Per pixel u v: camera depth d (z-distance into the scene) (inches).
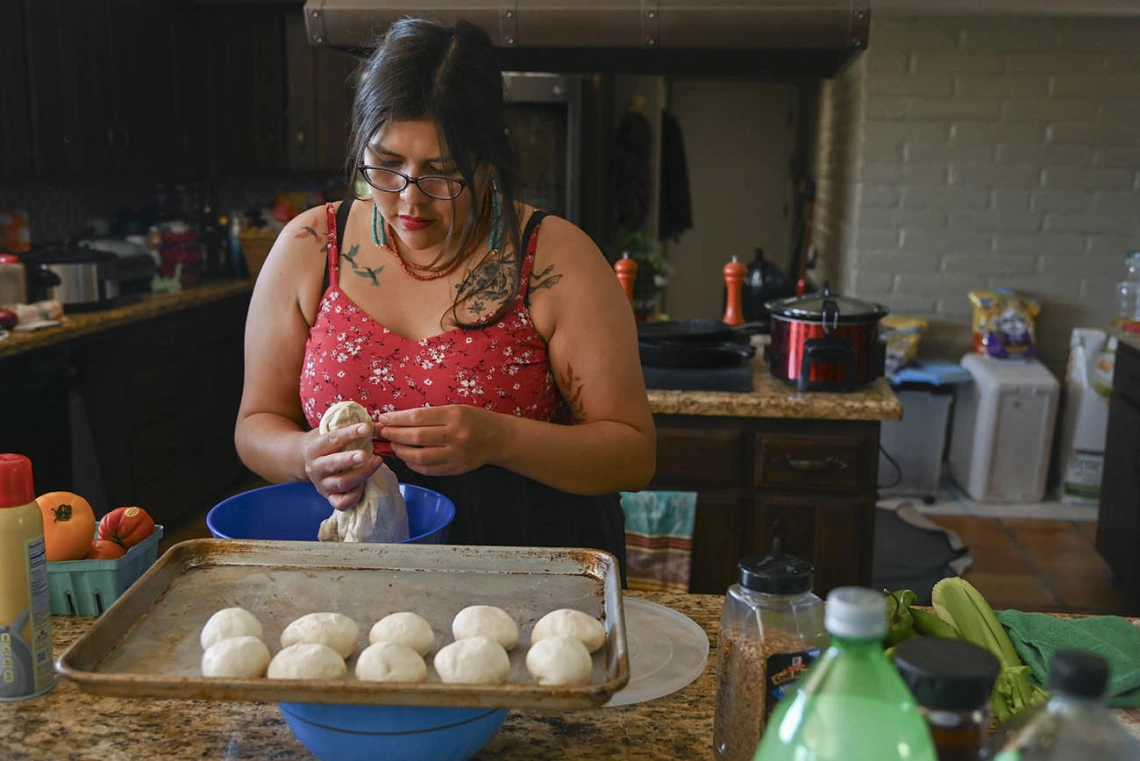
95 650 30.6
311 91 185.9
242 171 190.4
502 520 49.0
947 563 124.0
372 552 37.7
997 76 161.3
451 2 101.9
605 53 116.2
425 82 43.0
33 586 36.3
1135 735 34.3
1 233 146.1
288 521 48.0
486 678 30.3
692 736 34.7
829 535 93.4
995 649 38.5
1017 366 160.6
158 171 173.0
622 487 49.6
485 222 49.0
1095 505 159.5
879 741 21.2
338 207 51.5
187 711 36.0
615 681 27.0
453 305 48.9
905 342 161.2
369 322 49.4
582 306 49.1
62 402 136.6
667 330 103.4
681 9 98.9
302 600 35.6
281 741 34.0
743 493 93.7
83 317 133.6
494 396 49.1
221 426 173.0
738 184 272.8
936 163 165.0
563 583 36.7
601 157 198.5
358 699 26.9
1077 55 159.6
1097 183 163.2
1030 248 166.4
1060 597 129.1
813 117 250.5
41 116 142.4
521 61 117.6
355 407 44.5
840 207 188.5
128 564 44.3
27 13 138.9
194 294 161.0
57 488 134.9
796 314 94.0
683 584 85.2
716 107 268.8
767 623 31.0
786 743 22.5
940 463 160.6
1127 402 129.0
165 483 153.3
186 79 181.0
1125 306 144.6
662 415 93.3
